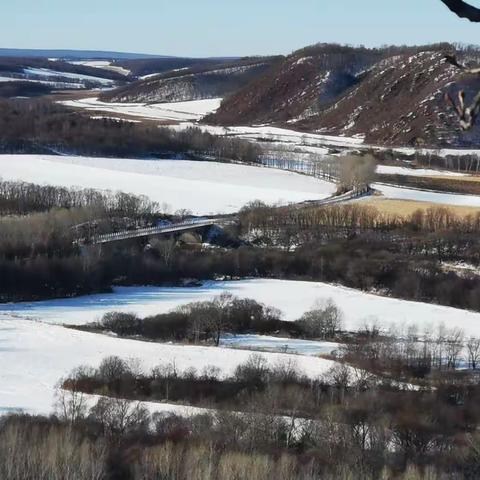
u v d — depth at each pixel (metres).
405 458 39.59
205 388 52.62
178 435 41.03
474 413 47.62
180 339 70.31
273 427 41.72
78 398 48.34
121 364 55.47
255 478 34.19
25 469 33.81
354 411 45.38
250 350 64.25
